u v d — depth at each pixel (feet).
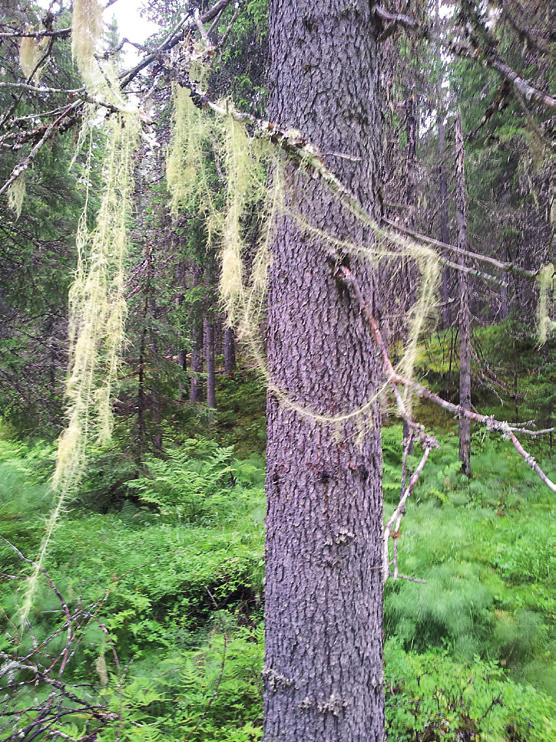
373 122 5.54
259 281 5.24
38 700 8.50
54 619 10.98
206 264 26.50
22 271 19.69
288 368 5.66
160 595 12.36
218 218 5.66
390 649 11.36
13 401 20.59
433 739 8.84
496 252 27.50
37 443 20.02
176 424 25.02
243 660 9.70
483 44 5.15
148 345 22.57
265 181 5.48
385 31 5.48
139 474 20.81
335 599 5.55
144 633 10.91
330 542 5.54
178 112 5.92
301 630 5.64
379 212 5.73
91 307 5.54
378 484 5.91
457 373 31.30
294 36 5.39
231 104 4.66
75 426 5.51
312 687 5.61
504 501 22.27
